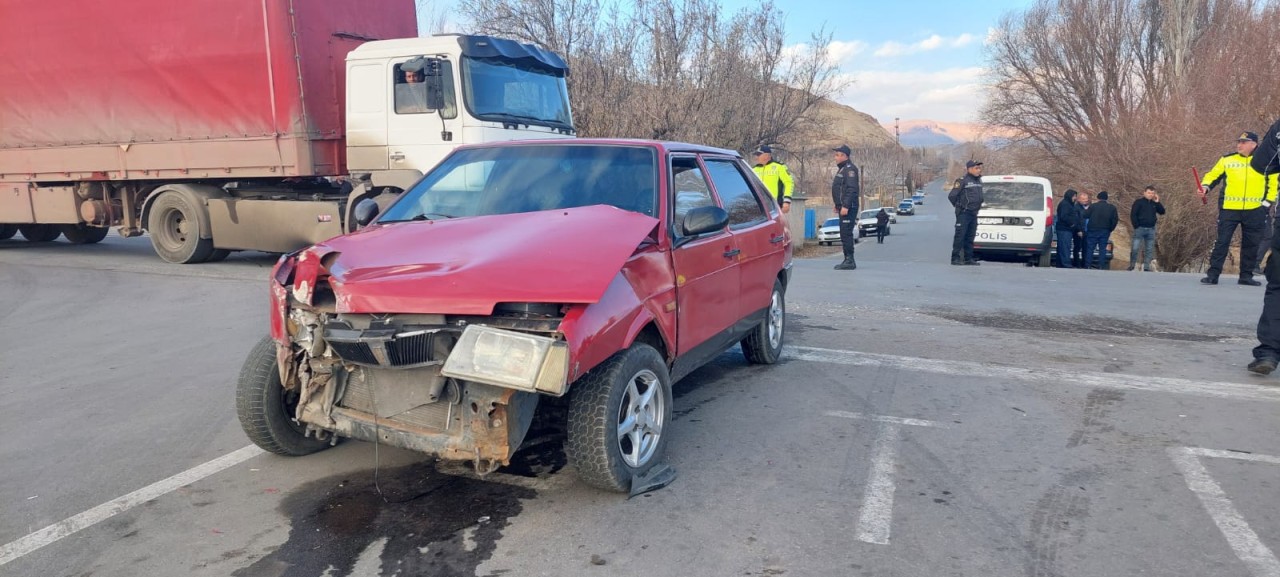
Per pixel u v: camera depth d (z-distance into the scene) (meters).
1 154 13.34
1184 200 22.78
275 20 10.45
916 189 134.50
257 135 10.94
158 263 13.07
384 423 3.72
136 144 12.00
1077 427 4.93
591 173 4.85
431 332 3.46
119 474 4.29
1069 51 31.92
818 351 6.88
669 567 3.27
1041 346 7.05
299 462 4.41
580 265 3.64
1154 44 30.22
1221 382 5.90
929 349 6.94
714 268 4.96
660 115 23.03
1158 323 8.04
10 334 7.93
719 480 4.13
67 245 16.66
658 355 4.11
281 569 3.28
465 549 3.43
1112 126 29.27
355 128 10.32
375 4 11.45
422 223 4.52
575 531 3.58
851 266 13.02
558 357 3.36
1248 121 22.36
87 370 6.51
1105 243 16.11
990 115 35.88
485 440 3.53
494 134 9.77
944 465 4.32
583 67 22.89
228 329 7.94
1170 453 4.49
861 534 3.54
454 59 9.62
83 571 3.30
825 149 39.16
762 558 3.33
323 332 3.66
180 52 11.26
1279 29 22.91
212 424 5.11
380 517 3.74
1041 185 17.28
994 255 17.92
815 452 4.52
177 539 3.55
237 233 12.03
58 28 12.24
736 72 25.14
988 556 3.34
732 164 6.05
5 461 4.50
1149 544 3.44
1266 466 4.30
